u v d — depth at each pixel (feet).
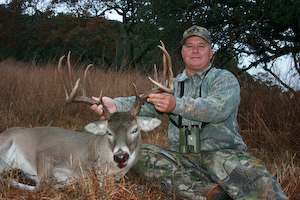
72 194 10.05
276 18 31.30
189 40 12.81
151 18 34.96
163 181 10.98
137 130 11.84
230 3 33.42
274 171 13.02
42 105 21.40
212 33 33.35
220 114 10.93
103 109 11.78
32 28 68.90
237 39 34.47
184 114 10.85
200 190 10.11
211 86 12.09
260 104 20.58
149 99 10.60
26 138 13.62
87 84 26.05
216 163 10.57
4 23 65.57
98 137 12.28
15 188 10.56
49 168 12.24
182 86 13.12
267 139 17.88
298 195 11.08
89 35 64.64
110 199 9.37
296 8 29.09
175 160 11.50
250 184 9.53
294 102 19.60
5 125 18.17
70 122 20.74
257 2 32.40
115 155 10.47
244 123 20.57
